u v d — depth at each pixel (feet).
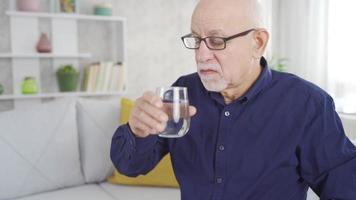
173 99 2.86
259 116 3.67
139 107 2.99
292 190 3.64
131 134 3.44
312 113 3.59
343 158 3.37
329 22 10.84
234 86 3.60
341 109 10.55
